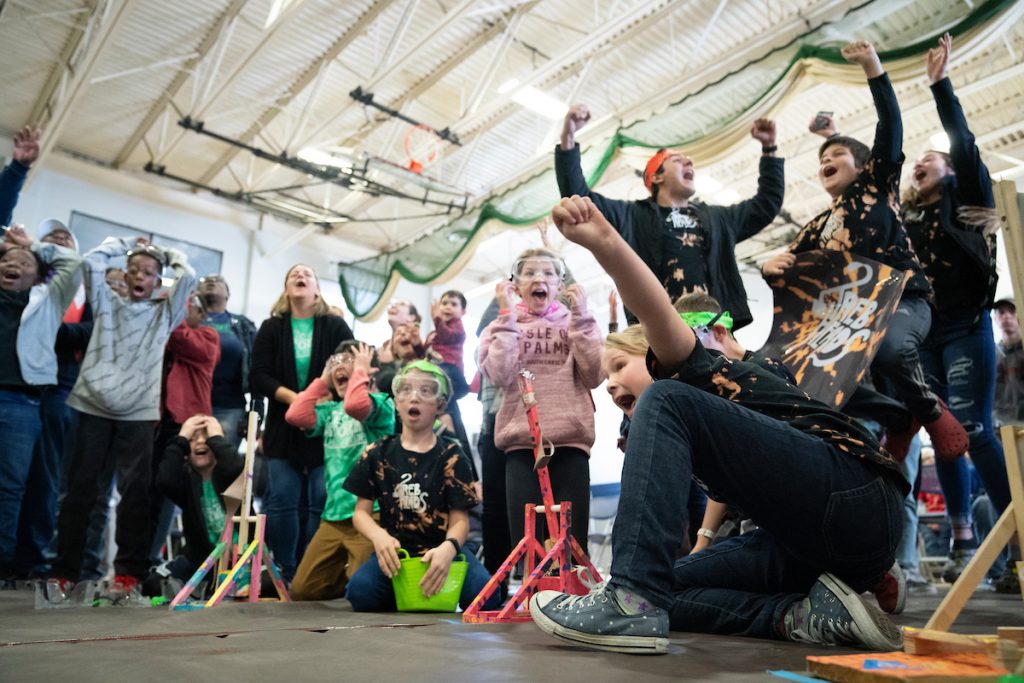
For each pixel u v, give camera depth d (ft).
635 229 7.91
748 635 4.13
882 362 6.65
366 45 23.57
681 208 8.05
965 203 7.80
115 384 8.43
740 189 29.71
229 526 7.55
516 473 6.40
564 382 6.54
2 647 3.78
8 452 8.54
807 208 30.78
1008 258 3.13
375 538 6.57
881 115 7.17
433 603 6.25
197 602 7.16
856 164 7.77
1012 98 24.30
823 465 3.51
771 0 19.48
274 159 27.32
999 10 10.28
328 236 35.58
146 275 9.00
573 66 23.38
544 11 21.27
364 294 26.55
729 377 3.83
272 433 9.48
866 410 6.66
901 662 2.56
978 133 26.09
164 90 25.91
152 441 8.68
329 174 28.19
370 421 8.35
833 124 8.19
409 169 26.09
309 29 22.81
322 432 8.98
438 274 23.25
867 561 3.72
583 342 6.47
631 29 20.99
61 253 9.47
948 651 2.62
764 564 4.24
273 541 8.98
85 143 28.66
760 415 3.52
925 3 11.24
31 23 22.08
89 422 8.38
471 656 3.24
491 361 6.61
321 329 10.22
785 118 25.50
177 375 10.16
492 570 7.22
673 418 3.47
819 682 2.55
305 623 5.18
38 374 8.87
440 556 6.32
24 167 9.68
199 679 2.70
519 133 27.91
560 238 35.24
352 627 4.76
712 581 4.50
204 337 10.40
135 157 29.94
